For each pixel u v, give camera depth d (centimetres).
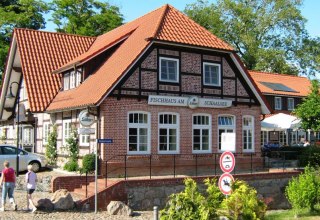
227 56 2623
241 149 2656
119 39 2658
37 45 2998
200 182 2072
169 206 1327
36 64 2870
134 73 2316
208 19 5381
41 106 2681
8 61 3188
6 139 3838
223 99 2581
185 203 1284
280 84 4750
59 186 1997
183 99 2430
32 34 3056
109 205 1741
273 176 2319
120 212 1730
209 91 2552
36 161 2505
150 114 2347
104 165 2203
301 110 2838
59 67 2911
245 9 5397
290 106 4625
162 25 2470
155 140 2356
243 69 2650
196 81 2511
